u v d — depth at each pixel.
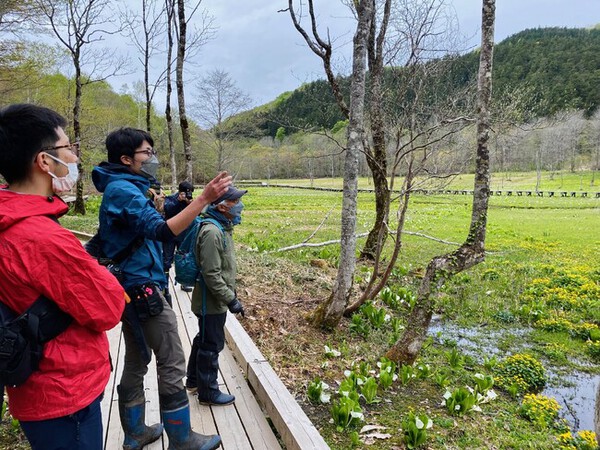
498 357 6.68
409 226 20.69
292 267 9.76
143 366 2.89
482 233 5.68
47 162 1.66
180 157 37.81
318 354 5.94
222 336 3.58
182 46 10.03
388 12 8.81
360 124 6.16
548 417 4.90
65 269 1.57
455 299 9.17
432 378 5.59
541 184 66.00
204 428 3.32
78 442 1.68
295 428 3.16
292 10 7.76
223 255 3.42
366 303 7.29
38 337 1.54
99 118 30.36
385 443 4.11
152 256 2.60
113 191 2.43
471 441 4.27
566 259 13.39
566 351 7.00
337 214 25.86
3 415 3.60
